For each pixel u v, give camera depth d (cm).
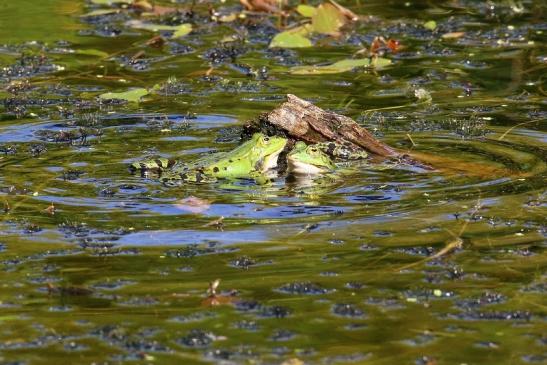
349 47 1811
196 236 996
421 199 1099
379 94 1553
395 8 2050
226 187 1161
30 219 1045
